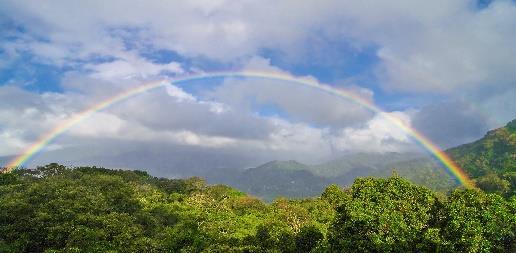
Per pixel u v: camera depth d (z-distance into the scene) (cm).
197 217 10675
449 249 4369
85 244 7019
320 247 5600
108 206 9556
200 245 7962
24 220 7588
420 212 4912
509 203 4734
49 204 8456
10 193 9538
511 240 4434
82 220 7794
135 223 9025
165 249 7819
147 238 7819
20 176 12350
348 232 4978
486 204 4700
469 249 4269
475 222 4441
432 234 4500
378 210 4931
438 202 5197
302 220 10494
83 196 9544
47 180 11588
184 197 14525
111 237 7656
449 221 4644
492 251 4425
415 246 4650
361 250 4716
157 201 13050
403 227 4681
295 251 7062
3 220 7681
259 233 7925
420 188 5362
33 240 7156
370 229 4775
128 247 7362
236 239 7912
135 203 10581
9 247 6775
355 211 4953
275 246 7162
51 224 7469
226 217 11525
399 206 5016
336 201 12094
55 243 7206
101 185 11581
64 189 9862
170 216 10738
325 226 9625
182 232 8525
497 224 4419
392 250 4594
